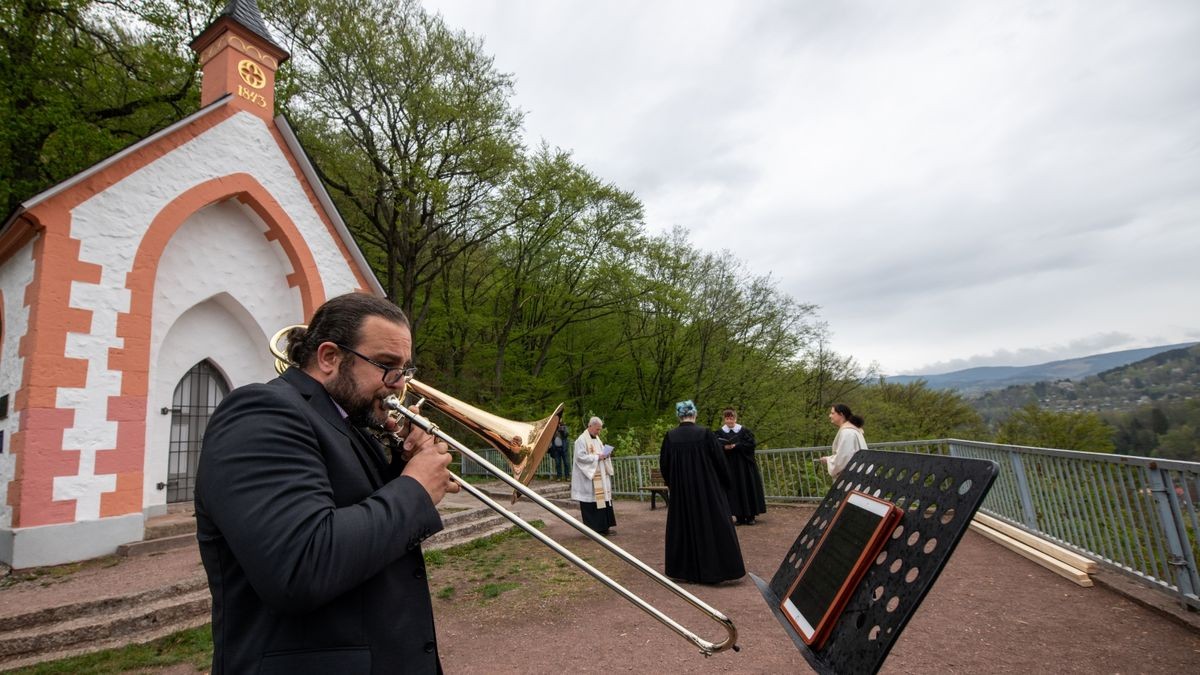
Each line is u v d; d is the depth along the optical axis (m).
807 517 9.74
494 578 6.56
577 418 25.14
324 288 10.48
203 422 9.46
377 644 1.23
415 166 17.53
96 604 5.19
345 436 1.39
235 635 1.18
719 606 5.33
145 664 4.47
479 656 4.37
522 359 25.31
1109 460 5.04
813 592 1.55
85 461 7.24
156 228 8.32
